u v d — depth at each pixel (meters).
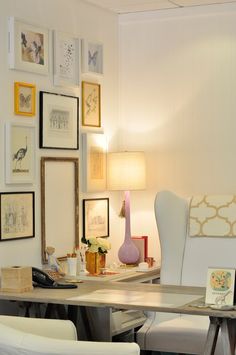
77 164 6.44
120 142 7.03
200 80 6.77
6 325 4.09
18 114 5.82
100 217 6.75
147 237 6.83
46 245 6.08
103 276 6.05
